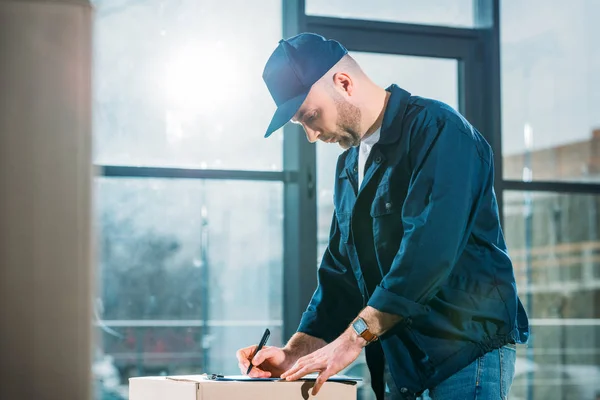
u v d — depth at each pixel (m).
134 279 3.37
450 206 1.66
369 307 1.63
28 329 0.62
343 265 1.97
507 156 3.77
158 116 3.42
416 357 1.76
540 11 3.84
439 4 3.75
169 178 3.40
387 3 3.68
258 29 3.54
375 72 3.64
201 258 3.44
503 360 1.79
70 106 0.63
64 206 0.63
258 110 3.51
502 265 1.79
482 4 3.78
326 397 1.51
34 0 0.63
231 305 3.45
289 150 3.48
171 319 3.40
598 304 3.86
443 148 1.70
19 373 0.61
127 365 3.35
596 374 3.83
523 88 3.80
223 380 1.51
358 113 1.80
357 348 1.59
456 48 3.73
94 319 0.64
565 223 3.83
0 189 0.62
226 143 3.47
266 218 3.50
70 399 0.62
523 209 3.78
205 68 3.47
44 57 0.63
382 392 1.89
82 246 0.63
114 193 3.37
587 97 3.87
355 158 1.93
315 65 1.78
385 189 1.79
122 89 3.39
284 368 1.83
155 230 3.40
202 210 3.44
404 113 1.78
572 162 3.84
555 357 3.80
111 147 3.36
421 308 1.63
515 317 1.79
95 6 0.66
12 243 0.62
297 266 3.41
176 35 3.46
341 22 3.57
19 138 0.62
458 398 1.74
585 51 3.88
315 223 3.43
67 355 0.62
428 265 1.63
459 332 1.73
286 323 3.48
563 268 3.82
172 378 1.59
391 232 1.79
